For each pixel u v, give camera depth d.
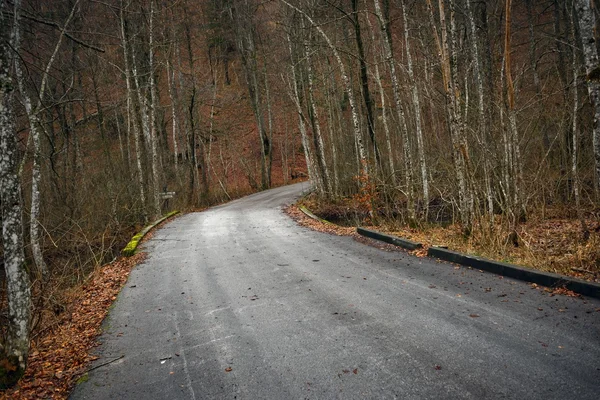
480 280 6.55
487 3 19.02
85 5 16.06
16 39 8.80
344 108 37.78
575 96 10.65
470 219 10.06
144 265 9.69
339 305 5.93
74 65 17.05
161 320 5.93
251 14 34.16
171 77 28.72
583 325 4.53
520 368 3.75
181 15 30.12
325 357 4.33
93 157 26.73
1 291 5.75
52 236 12.41
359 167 20.89
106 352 4.98
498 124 12.97
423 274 7.22
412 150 20.22
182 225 16.31
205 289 7.33
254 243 11.57
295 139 46.34
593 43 6.64
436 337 4.57
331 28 23.44
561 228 11.30
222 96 47.03
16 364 4.27
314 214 18.58
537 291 5.77
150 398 3.82
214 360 4.49
